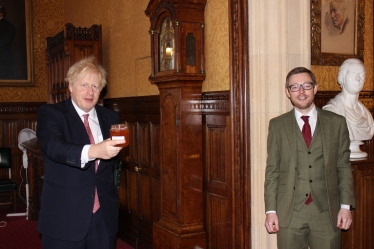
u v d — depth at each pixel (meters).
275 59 3.18
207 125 3.70
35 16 7.77
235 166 3.32
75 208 2.41
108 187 2.57
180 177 3.62
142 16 4.75
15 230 5.86
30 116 7.65
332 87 4.05
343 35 4.14
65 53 5.47
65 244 2.42
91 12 6.45
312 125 2.71
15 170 7.53
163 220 3.89
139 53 4.88
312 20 3.89
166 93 3.78
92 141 2.57
